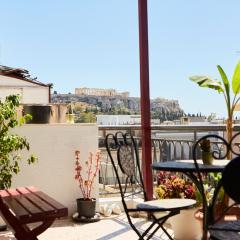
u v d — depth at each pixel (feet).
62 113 18.11
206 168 9.33
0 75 21.90
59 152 17.34
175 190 13.67
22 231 9.78
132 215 17.31
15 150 15.98
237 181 7.18
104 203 17.81
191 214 13.29
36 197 11.49
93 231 15.28
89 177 17.63
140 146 17.39
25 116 16.22
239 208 12.01
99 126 18.56
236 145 11.68
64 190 17.34
